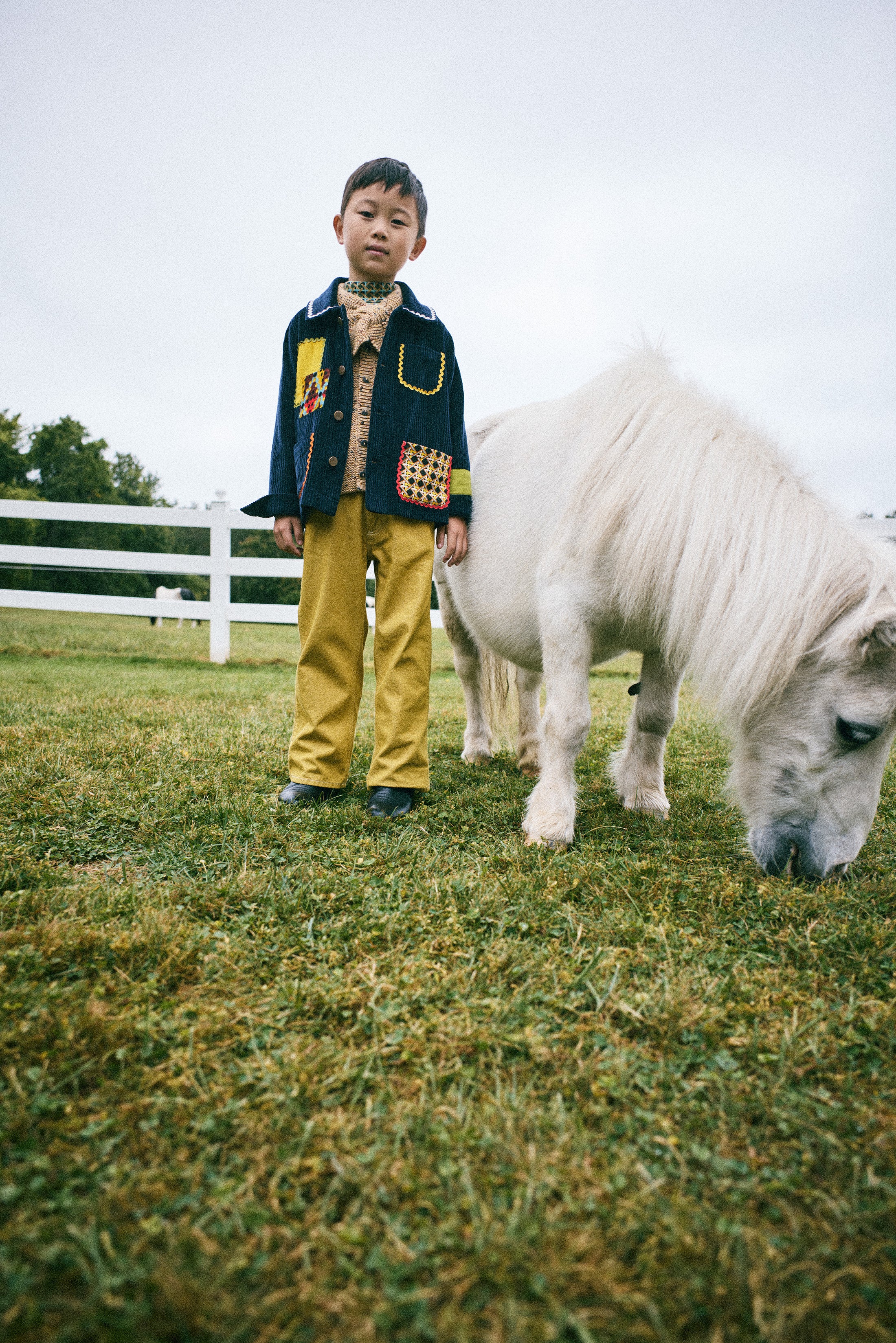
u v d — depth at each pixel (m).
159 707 4.20
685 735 4.09
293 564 7.07
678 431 2.07
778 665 1.87
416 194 2.44
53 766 2.73
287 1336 0.74
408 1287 0.81
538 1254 0.84
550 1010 1.32
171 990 1.38
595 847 2.20
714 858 2.15
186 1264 0.80
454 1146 1.00
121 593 29.80
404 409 2.43
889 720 1.77
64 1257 0.81
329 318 2.43
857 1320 0.78
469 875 1.89
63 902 1.66
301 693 2.62
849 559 1.85
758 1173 0.98
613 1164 0.99
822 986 1.45
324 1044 1.21
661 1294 0.80
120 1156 0.98
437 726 4.26
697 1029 1.28
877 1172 0.99
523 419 2.83
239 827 2.19
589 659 2.26
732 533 1.95
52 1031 1.18
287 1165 0.96
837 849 1.88
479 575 2.76
